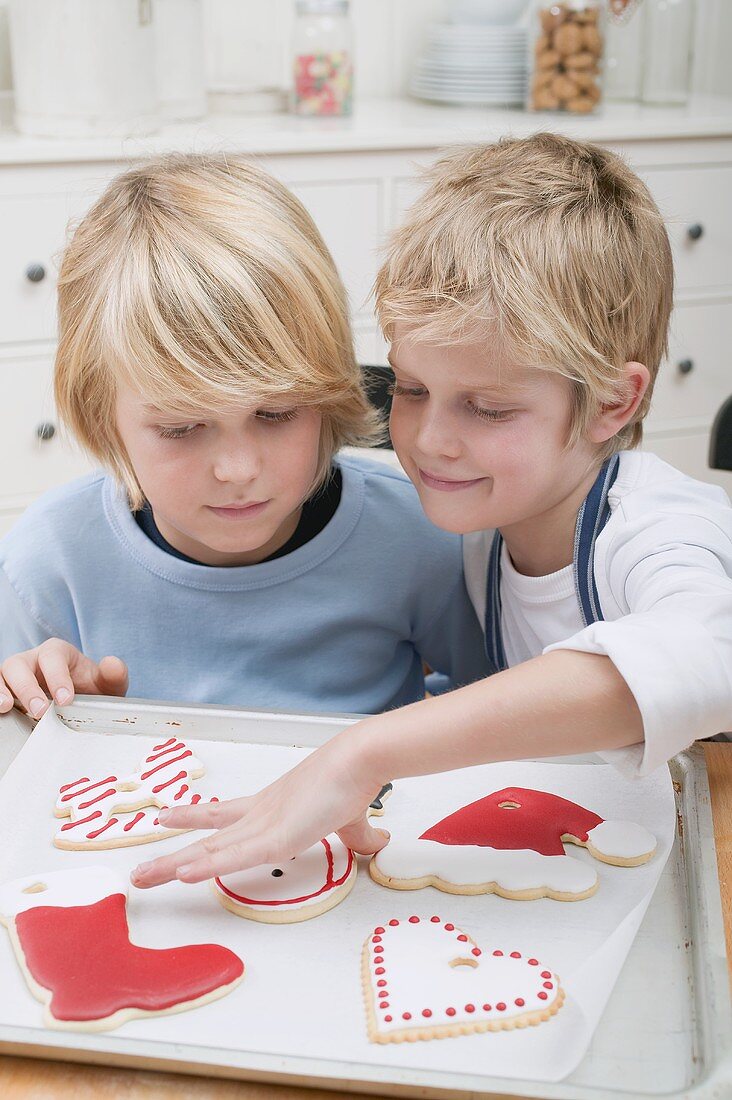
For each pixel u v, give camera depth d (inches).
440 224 32.3
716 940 22.2
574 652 25.4
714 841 25.6
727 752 30.3
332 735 30.2
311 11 85.0
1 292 75.2
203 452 32.0
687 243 87.9
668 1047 20.6
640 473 34.7
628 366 33.3
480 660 43.3
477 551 40.6
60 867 25.8
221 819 25.7
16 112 77.8
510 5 90.4
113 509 38.9
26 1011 21.5
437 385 31.3
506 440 31.6
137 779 28.3
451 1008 21.2
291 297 32.2
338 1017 21.5
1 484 80.0
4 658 42.0
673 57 91.7
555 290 31.0
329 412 34.7
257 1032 21.1
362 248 81.5
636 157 84.4
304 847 24.5
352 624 39.4
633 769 25.4
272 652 39.0
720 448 47.6
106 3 72.3
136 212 33.2
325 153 78.2
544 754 25.1
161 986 21.7
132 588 38.8
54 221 74.6
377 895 25.1
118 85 74.6
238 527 33.6
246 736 30.5
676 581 27.9
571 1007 21.5
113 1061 19.9
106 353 32.2
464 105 92.3
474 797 28.4
